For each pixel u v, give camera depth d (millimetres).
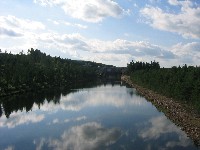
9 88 104500
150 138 41625
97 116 59969
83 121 55000
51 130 47781
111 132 45875
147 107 71625
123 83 181250
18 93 104750
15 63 151875
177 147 36688
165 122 52469
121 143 39562
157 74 100625
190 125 47125
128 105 75812
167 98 79875
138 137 42406
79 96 98750
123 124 51656
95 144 39156
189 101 62219
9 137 43781
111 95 101688
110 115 60906
